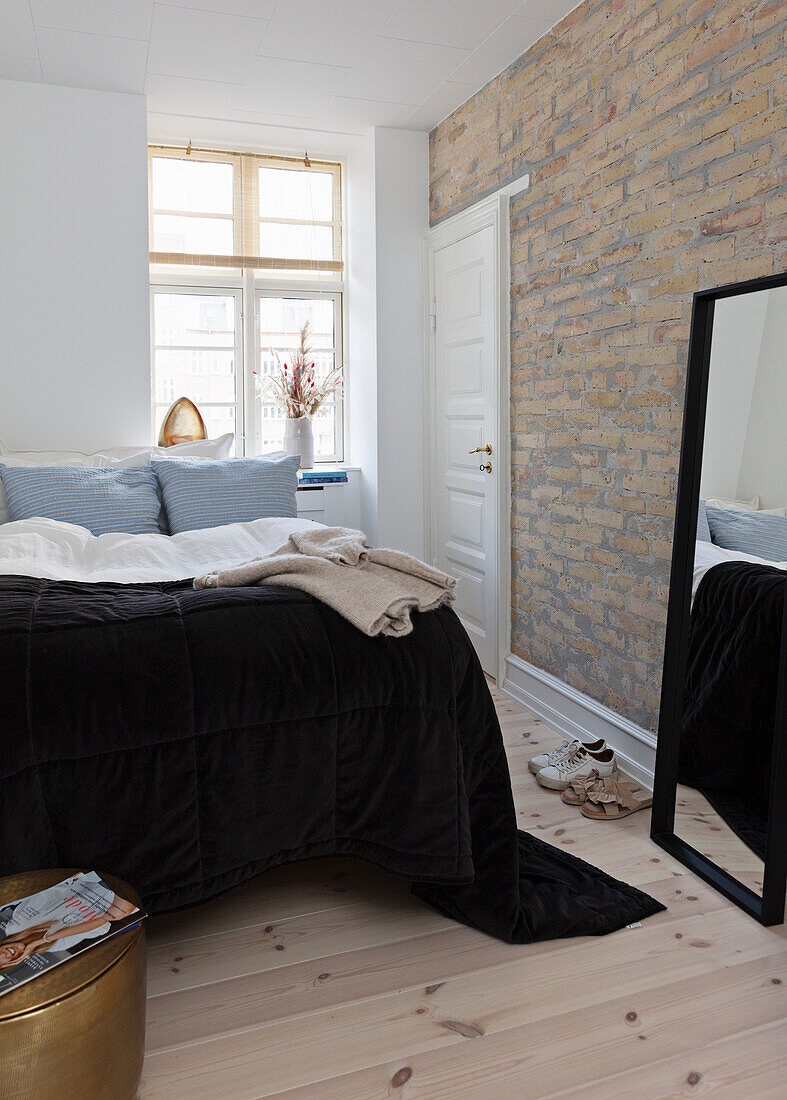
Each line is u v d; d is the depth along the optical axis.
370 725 1.88
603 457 2.96
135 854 1.70
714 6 2.32
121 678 1.69
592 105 2.91
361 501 4.70
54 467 3.28
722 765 2.22
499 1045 1.59
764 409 2.09
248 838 1.80
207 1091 1.48
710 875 2.16
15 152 3.70
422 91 3.80
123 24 3.15
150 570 2.67
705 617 2.29
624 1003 1.70
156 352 4.57
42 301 3.79
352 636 1.91
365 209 4.46
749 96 2.21
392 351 4.40
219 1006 1.70
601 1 2.84
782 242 2.12
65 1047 1.23
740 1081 1.49
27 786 1.60
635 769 2.80
